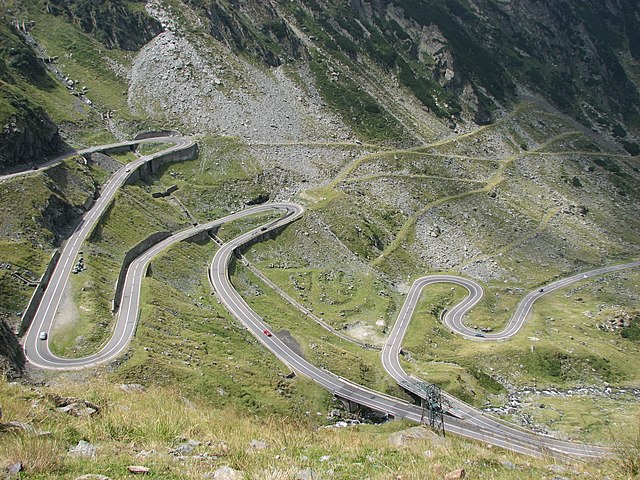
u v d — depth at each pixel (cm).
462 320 15275
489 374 12825
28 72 18025
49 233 11669
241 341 10988
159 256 13125
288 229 16750
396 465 2483
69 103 18400
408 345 13162
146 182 16738
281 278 14988
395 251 18038
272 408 8869
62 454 2150
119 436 2605
